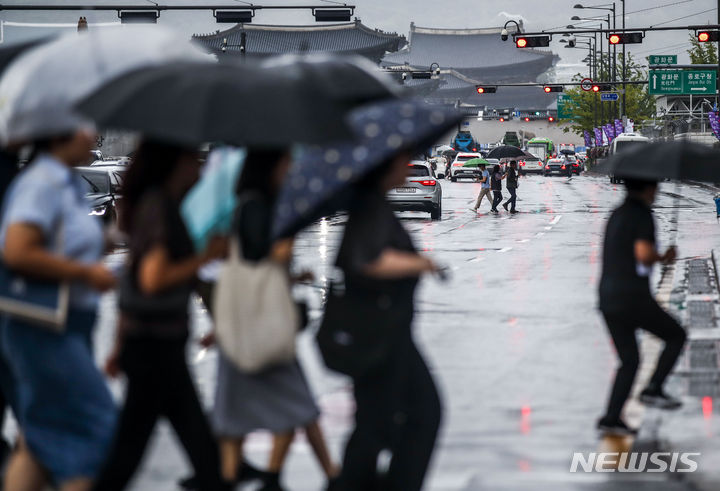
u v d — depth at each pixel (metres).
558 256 63.38
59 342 14.08
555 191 168.25
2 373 16.42
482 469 18.56
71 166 14.47
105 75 14.49
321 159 14.27
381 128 14.36
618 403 20.89
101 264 14.09
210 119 12.89
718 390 24.88
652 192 20.45
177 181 13.98
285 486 17.75
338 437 21.16
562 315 38.59
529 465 18.83
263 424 15.26
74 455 14.17
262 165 14.73
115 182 70.06
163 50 15.16
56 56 14.52
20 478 14.63
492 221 99.50
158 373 13.88
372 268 14.36
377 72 17.47
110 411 14.41
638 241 20.31
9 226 13.58
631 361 20.81
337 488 14.92
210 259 14.52
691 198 142.62
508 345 32.03
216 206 17.03
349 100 16.53
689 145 20.52
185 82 13.24
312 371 27.91
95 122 13.16
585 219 100.69
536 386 25.88
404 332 14.84
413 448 15.21
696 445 20.09
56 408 14.20
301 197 14.22
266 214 14.46
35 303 13.81
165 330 13.74
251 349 14.52
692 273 51.50
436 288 47.28
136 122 12.99
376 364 14.52
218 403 15.50
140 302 13.66
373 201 14.65
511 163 112.62
